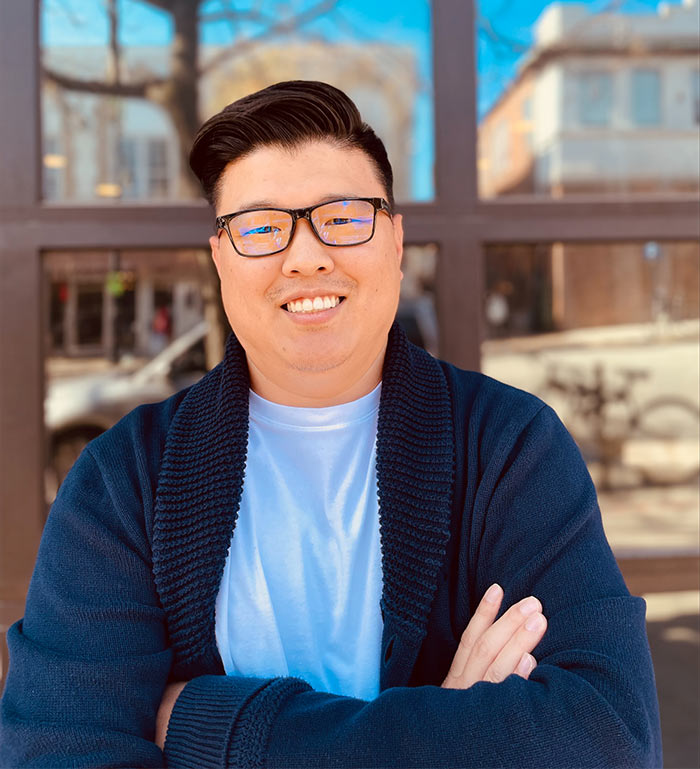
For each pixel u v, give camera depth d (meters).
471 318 1.81
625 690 0.83
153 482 1.04
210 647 0.98
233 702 0.87
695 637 2.01
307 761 0.81
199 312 2.05
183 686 0.96
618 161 2.07
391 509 0.98
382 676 0.97
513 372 2.16
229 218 0.97
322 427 1.04
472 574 1.00
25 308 1.76
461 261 1.82
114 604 0.95
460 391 1.09
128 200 1.98
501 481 0.99
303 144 0.95
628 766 0.79
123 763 0.86
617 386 2.16
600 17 2.05
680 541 1.93
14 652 0.94
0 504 1.74
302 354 0.96
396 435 1.02
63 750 0.85
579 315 2.14
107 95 2.03
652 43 2.06
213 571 0.98
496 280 2.15
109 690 0.90
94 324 2.01
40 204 1.77
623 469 2.16
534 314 2.19
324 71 2.09
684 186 2.08
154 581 0.99
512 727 0.79
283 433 1.05
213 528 0.99
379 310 0.98
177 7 2.06
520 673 0.89
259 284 0.95
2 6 1.75
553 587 0.92
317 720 0.84
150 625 0.96
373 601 1.00
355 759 0.80
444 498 0.99
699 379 2.13
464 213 1.82
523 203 1.83
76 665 0.90
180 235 1.81
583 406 2.16
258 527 1.03
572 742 0.79
